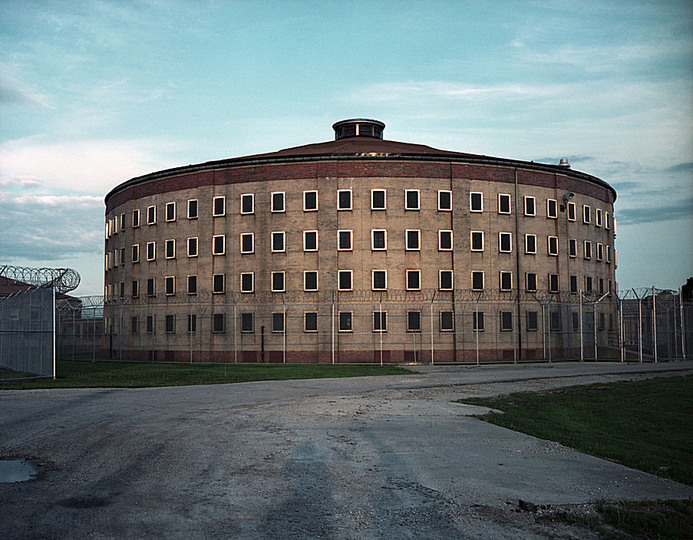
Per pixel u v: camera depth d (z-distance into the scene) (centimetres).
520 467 1033
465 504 828
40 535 706
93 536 704
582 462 1073
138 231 5294
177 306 4766
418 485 922
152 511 797
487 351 4525
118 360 4875
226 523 752
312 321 4425
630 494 863
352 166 4512
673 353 4938
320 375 3008
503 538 705
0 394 2114
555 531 728
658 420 1564
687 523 745
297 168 4559
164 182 5075
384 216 4481
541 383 2611
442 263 4519
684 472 991
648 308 4594
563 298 4919
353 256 4450
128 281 5341
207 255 4728
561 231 4969
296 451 1159
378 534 717
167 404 1842
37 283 3191
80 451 1162
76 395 2084
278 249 4531
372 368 3600
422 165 4559
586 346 5053
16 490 895
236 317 4569
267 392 2198
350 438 1291
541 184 4912
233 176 4703
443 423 1493
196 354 4697
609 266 5600
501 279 4641
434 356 4422
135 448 1187
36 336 2933
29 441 1256
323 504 830
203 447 1195
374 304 4391
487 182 4672
